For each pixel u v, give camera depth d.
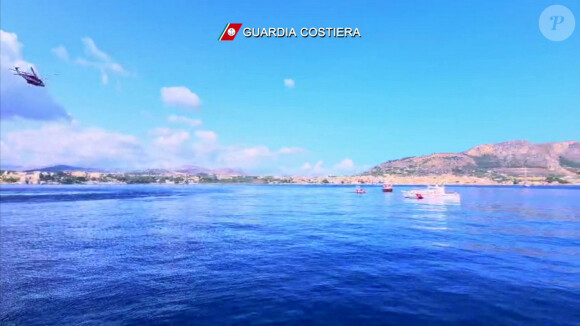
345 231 37.62
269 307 14.48
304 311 14.04
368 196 138.50
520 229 38.75
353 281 18.08
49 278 18.95
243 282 18.03
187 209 71.69
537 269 20.36
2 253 25.84
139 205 83.25
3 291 16.80
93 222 47.09
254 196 140.62
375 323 12.87
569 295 15.61
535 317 13.29
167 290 16.78
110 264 22.17
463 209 70.44
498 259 23.06
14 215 57.72
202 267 21.27
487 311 13.86
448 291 16.33
